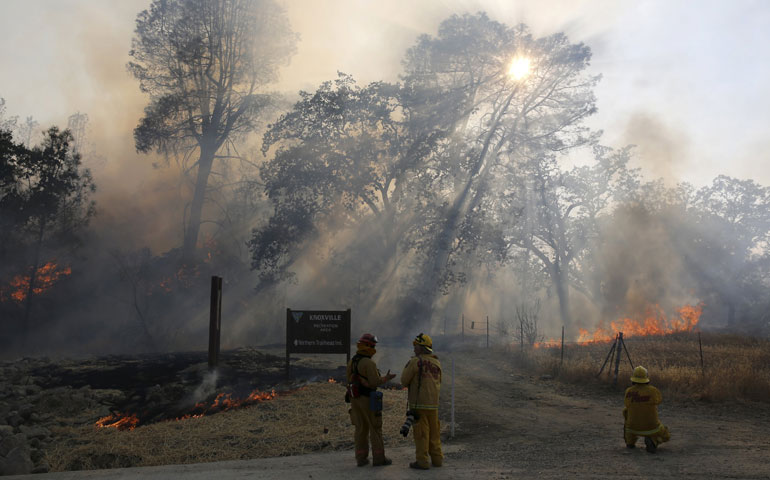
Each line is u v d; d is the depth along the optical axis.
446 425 11.67
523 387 16.12
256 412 12.45
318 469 7.45
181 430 11.17
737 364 16.80
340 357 21.20
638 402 8.60
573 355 20.33
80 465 9.43
